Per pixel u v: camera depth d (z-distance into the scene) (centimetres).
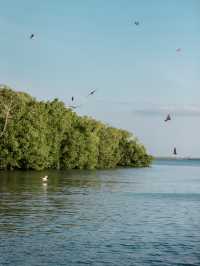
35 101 13062
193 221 4228
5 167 11931
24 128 11869
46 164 12762
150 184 9081
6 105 11738
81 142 14462
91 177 10712
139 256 2888
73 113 15075
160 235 3538
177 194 6888
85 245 3138
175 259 2836
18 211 4528
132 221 4156
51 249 2997
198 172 17575
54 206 4978
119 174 13062
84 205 5181
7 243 3119
